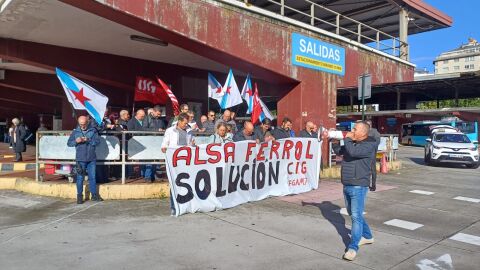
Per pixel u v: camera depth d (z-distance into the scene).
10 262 4.98
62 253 5.31
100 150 8.73
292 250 5.61
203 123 10.74
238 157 8.33
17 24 10.81
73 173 9.15
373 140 5.47
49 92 20.00
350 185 5.45
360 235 5.33
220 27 10.71
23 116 39.00
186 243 5.81
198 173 7.66
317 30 13.74
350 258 5.23
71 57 13.86
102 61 14.71
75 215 7.26
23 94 26.50
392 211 8.20
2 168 12.92
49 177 10.07
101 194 8.52
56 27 11.16
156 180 9.48
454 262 5.27
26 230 6.35
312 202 8.77
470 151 17.27
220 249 5.59
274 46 12.18
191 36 10.06
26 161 14.05
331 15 22.06
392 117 41.00
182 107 9.38
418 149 33.69
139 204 8.16
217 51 10.77
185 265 4.98
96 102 8.34
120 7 8.70
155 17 9.34
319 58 13.86
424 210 8.33
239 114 29.84
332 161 13.76
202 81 18.28
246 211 7.85
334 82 14.61
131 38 12.34
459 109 34.62
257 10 11.60
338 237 6.23
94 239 5.92
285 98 13.52
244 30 11.31
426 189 10.95
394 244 5.99
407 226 7.04
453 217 7.75
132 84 15.55
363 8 21.05
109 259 5.11
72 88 8.06
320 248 5.72
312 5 14.32
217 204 7.85
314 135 11.24
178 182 7.39
